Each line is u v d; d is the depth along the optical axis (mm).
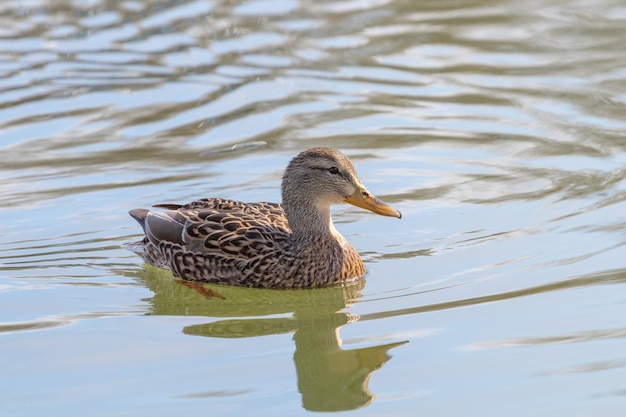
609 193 15398
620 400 9914
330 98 19438
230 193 15938
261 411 10070
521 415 9781
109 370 11016
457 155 17109
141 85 20031
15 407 10234
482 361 10836
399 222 15055
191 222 13930
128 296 13203
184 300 13250
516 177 16203
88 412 10086
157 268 14273
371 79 20266
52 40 22203
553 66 20625
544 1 24203
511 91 19562
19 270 13805
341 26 22797
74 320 12406
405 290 12969
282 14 23516
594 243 13805
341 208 15836
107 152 17375
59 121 18594
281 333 12000
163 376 10859
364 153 17250
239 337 11914
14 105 19219
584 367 10555
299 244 13617
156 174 16578
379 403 10180
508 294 12500
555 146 17234
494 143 17484
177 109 19000
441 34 22422
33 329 12109
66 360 11266
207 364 11148
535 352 10953
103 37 22328
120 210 15500
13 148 17562
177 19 23234
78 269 13930
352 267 13570
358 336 11711
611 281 12602
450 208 15336
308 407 10125
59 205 15641
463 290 12758
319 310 12766
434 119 18500
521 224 14648
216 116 18688
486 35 22328
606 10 23406
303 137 17812
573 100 19016
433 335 11547
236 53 21406
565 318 11703
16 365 11164
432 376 10633
